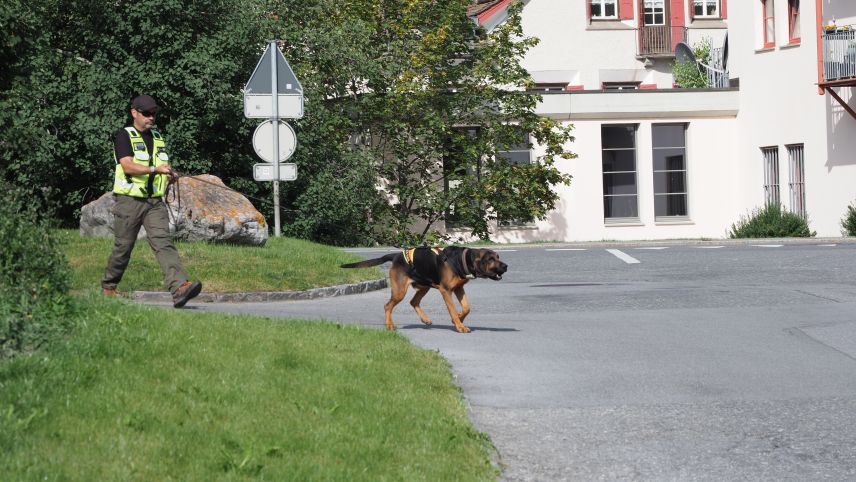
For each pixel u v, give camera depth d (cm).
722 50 3778
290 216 2909
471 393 851
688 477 641
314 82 2847
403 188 3142
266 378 743
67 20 2669
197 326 888
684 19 4250
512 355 1013
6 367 663
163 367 726
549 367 958
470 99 3212
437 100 3169
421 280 1139
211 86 2606
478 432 702
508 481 630
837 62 3027
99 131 2486
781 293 1495
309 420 657
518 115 3209
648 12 4241
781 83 3284
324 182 2830
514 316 1310
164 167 1123
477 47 3303
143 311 915
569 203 3425
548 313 1338
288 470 557
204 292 1420
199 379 709
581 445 708
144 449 554
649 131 3459
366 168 2944
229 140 2812
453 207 3219
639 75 4191
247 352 818
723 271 1805
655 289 1573
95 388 650
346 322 1206
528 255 2148
